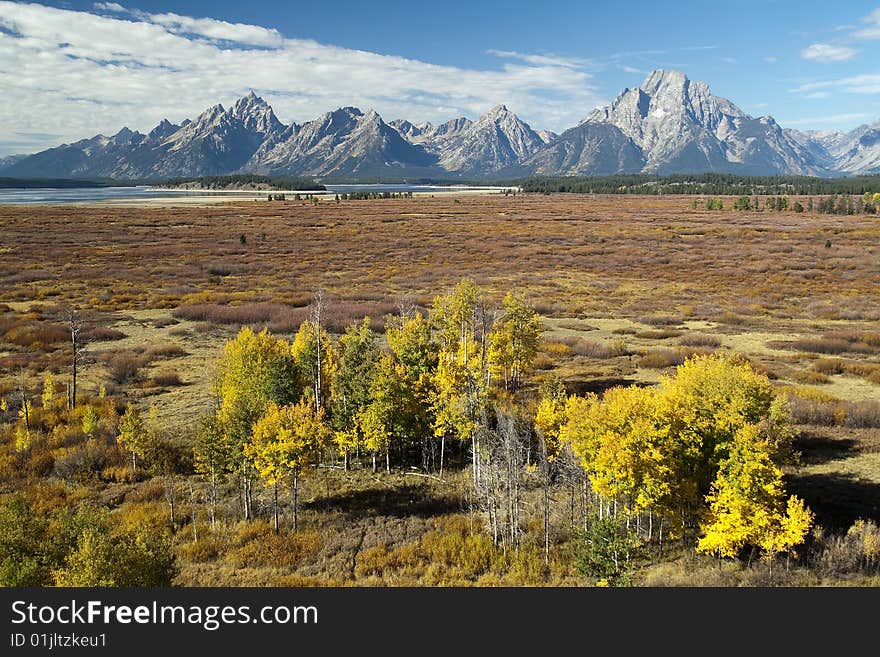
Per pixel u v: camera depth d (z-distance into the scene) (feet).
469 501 84.84
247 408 83.87
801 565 62.64
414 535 75.46
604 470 63.98
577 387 126.72
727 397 70.79
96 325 185.68
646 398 67.00
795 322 193.06
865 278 272.92
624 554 60.44
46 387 115.24
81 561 54.39
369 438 92.68
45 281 266.77
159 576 58.08
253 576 64.85
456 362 96.58
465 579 64.34
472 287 105.09
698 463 66.95
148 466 93.91
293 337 169.68
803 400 108.88
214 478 84.48
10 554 56.85
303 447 75.66
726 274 292.40
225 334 177.17
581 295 245.45
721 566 63.31
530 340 116.57
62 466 90.89
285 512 82.48
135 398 122.42
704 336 169.78
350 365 98.68
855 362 142.31
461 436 88.94
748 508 59.98
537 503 81.20
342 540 74.38
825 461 87.71
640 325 193.36
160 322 189.47
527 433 85.51
